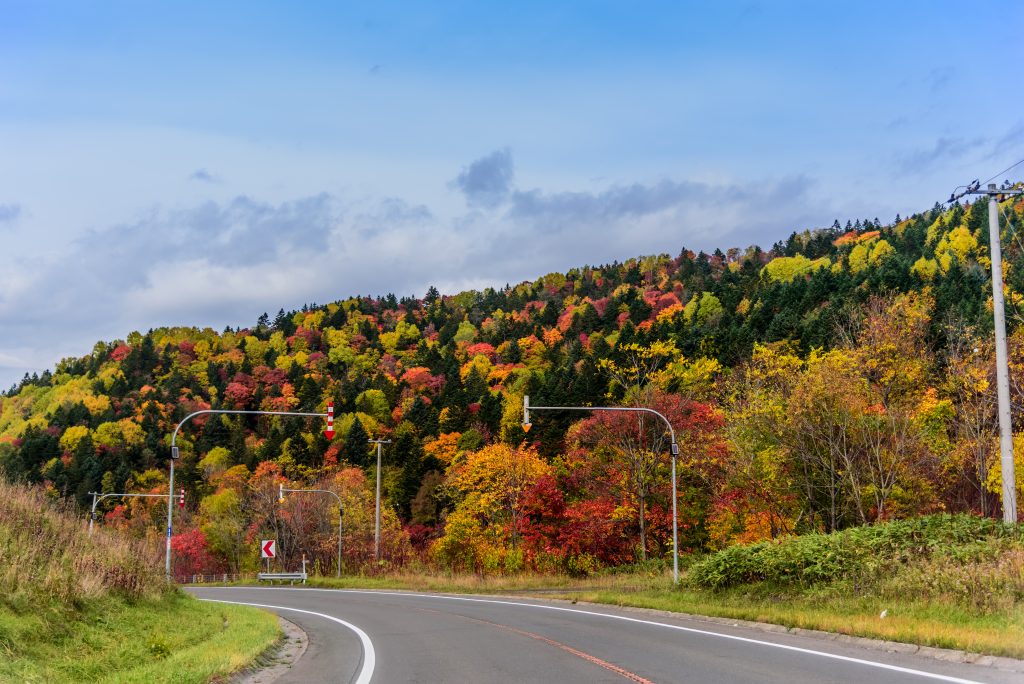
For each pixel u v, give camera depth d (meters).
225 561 83.19
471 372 106.44
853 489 29.05
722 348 81.94
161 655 12.91
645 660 12.14
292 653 15.55
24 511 17.52
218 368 143.25
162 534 80.62
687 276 171.75
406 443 87.00
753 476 32.28
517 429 78.94
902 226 141.25
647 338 99.50
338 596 36.12
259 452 97.25
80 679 10.61
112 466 95.06
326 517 66.44
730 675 10.38
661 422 41.34
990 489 28.03
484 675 11.32
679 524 41.91
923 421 31.75
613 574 39.34
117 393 126.56
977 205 113.06
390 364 138.62
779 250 179.88
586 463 44.28
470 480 49.50
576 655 13.09
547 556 44.12
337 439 97.38
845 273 103.88
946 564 16.25
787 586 20.02
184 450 104.81
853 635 13.79
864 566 17.98
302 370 132.25
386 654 14.53
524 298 195.25
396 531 65.31
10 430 116.19
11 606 12.16
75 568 15.26
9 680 9.18
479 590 35.94
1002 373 18.77
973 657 10.94
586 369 80.19
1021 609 13.47
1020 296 38.47
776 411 30.84
